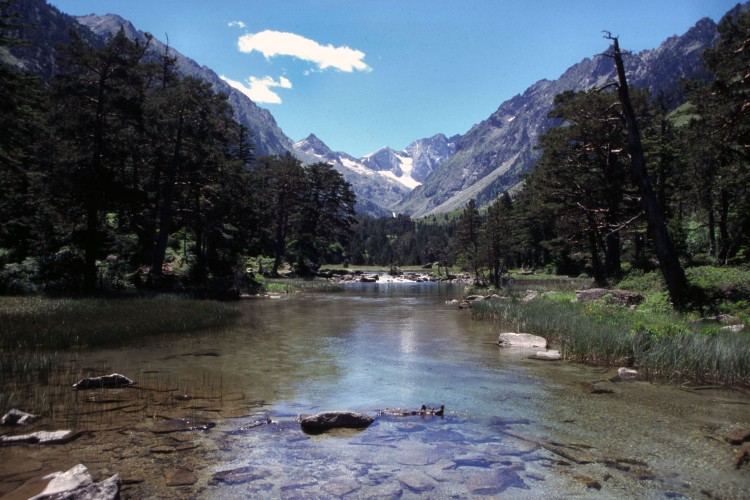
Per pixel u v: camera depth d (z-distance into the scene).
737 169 28.08
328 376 10.65
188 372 10.84
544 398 8.86
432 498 4.82
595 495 4.95
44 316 17.45
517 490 5.04
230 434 6.71
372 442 6.46
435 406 8.30
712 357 10.54
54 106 28.94
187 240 50.88
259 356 12.98
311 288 50.09
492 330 18.56
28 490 4.78
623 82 21.47
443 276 90.38
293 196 65.00
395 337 16.72
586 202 34.22
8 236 35.53
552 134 35.16
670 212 45.12
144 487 4.98
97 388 9.13
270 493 4.89
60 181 28.20
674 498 4.89
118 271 34.44
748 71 21.42
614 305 21.22
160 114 32.81
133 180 35.03
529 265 87.94
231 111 38.84
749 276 20.45
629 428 7.12
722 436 6.78
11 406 7.75
